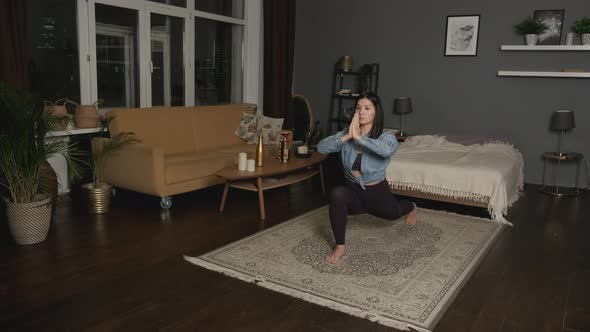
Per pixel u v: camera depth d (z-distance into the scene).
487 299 2.43
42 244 3.02
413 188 4.12
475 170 3.90
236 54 6.18
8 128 3.03
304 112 6.52
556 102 5.31
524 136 5.53
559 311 2.32
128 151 3.85
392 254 2.98
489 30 5.55
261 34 6.33
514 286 2.60
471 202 3.93
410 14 5.98
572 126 4.94
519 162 4.84
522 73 5.33
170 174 3.79
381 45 6.21
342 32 6.44
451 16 5.74
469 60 5.71
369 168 2.70
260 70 6.40
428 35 5.91
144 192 3.85
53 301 2.28
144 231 3.33
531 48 5.22
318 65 6.67
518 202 4.55
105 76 4.56
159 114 4.52
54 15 4.12
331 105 6.57
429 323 2.16
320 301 2.33
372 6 6.20
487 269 2.83
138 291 2.41
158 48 5.07
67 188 4.25
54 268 2.65
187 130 4.76
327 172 5.81
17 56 3.66
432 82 5.96
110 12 4.52
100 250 2.95
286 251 2.98
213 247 3.06
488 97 5.66
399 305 2.32
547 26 5.23
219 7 5.82
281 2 6.14
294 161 4.28
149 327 2.08
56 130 3.87
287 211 3.96
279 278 2.59
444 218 3.86
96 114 4.14
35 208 2.96
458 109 5.86
